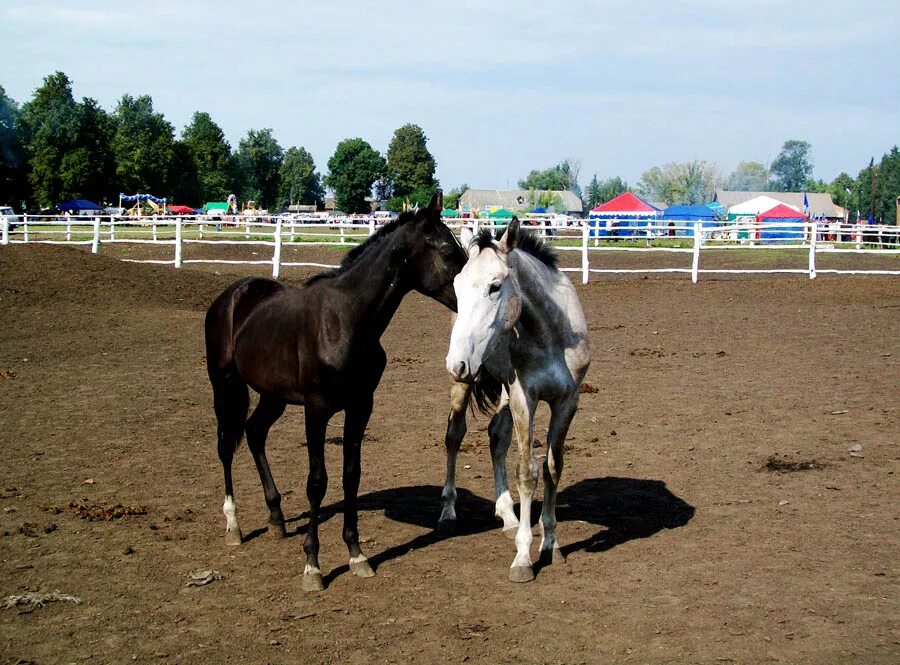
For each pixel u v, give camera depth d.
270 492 6.20
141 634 4.62
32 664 4.29
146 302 18.67
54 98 73.25
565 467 7.84
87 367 12.59
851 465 7.58
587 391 10.84
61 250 21.25
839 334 14.95
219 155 101.19
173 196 86.31
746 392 10.62
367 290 5.36
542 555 5.66
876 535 5.91
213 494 7.19
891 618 4.63
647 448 8.36
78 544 5.97
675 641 4.43
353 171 101.62
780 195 87.81
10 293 18.00
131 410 10.00
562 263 30.48
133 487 7.29
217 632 4.65
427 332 16.33
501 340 5.57
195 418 9.73
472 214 33.19
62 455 8.16
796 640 4.40
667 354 13.44
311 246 33.03
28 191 72.69
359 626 4.71
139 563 5.66
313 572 5.28
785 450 8.12
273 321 5.81
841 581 5.14
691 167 121.81
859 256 33.25
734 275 25.61
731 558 5.58
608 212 56.25
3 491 7.08
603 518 6.52
